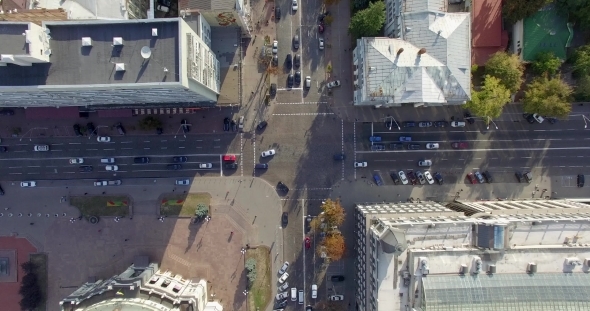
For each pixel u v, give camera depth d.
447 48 79.12
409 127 97.69
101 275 98.75
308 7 96.38
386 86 79.44
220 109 97.25
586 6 86.06
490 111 85.50
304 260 98.50
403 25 80.69
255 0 96.12
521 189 98.38
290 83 96.81
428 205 90.69
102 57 63.47
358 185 98.44
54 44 63.53
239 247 98.50
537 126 97.62
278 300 98.25
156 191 98.25
